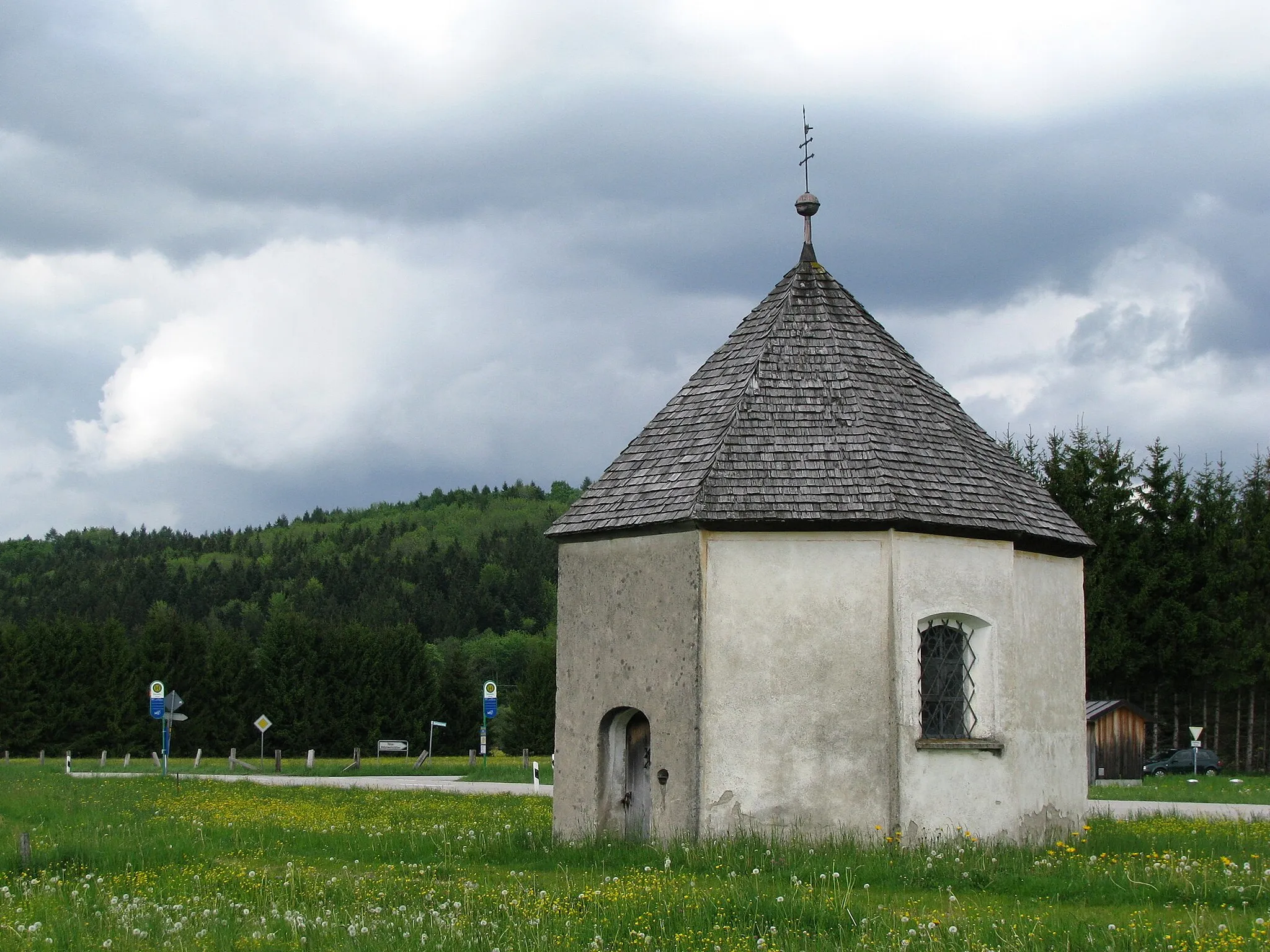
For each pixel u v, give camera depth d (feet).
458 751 266.36
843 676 55.06
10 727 247.09
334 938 38.68
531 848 58.80
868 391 60.64
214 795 105.09
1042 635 61.11
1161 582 171.32
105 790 110.63
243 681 256.11
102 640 259.60
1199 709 188.34
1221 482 184.85
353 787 119.14
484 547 602.44
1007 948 34.53
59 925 40.27
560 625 62.69
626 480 61.31
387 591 482.69
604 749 60.08
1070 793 61.31
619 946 37.22
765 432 58.85
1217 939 35.19
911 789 54.24
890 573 55.31
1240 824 71.51
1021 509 60.13
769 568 55.93
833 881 45.73
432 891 46.16
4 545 642.22
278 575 535.60
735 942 36.58
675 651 56.29
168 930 39.83
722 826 54.34
